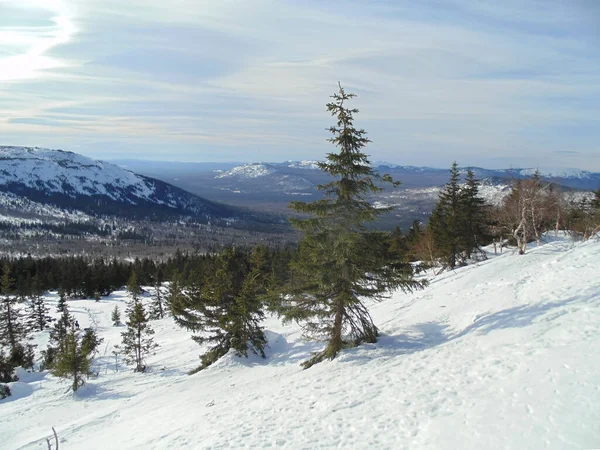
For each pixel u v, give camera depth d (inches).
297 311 679.1
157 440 480.7
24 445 658.8
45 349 1808.6
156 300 2492.6
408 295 1166.3
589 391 326.3
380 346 666.8
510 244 1812.3
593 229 1288.1
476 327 612.4
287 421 428.8
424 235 1828.2
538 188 1365.7
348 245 606.9
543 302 613.0
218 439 415.5
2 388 1164.5
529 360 417.4
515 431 306.8
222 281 1073.5
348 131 604.7
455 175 1456.7
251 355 1016.9
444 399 393.4
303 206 614.2
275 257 2365.9
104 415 780.6
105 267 3612.2
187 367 1211.2
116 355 1429.6
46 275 3314.5
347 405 438.0
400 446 331.0
